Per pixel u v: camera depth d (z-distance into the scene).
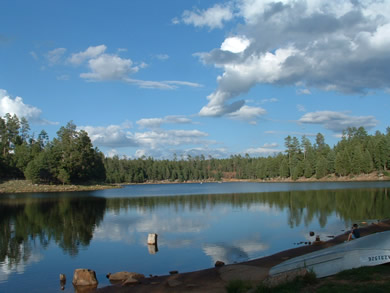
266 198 59.06
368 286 9.30
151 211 43.09
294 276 10.92
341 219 32.50
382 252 11.57
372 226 26.41
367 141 126.19
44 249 22.36
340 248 13.07
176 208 46.34
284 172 148.12
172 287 13.63
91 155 112.81
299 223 30.88
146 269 17.52
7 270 17.66
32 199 64.81
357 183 96.31
